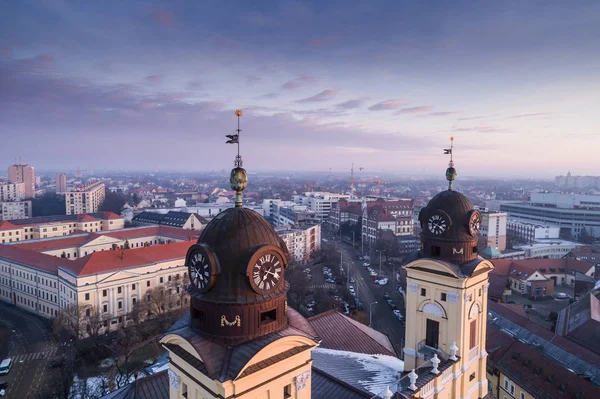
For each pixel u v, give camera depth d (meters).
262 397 26.12
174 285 133.88
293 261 168.88
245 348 25.20
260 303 26.11
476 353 47.75
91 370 95.38
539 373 71.44
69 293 115.12
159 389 44.56
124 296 120.88
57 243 169.25
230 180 27.45
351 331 60.03
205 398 25.83
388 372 47.94
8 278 139.00
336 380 42.94
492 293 145.12
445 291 45.34
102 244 176.25
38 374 94.12
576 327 94.31
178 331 27.19
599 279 158.75
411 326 48.53
